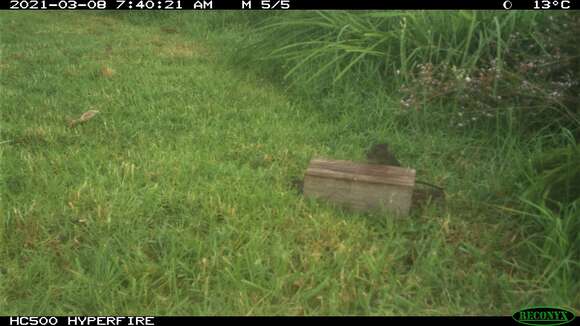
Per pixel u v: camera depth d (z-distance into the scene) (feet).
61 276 11.14
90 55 24.98
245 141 17.15
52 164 15.14
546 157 13.75
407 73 19.84
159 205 13.37
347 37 21.79
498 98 16.71
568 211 12.42
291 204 13.53
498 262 11.75
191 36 29.48
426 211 13.35
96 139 16.83
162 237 12.09
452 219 13.17
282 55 21.85
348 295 10.59
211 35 29.35
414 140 17.35
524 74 17.15
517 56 18.20
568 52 17.15
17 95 19.83
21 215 12.55
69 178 14.38
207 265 11.28
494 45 19.02
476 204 13.76
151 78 22.06
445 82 18.25
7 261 11.49
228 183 14.33
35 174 14.49
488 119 17.33
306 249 11.87
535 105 16.70
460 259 11.80
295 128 18.21
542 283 11.04
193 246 11.81
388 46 20.81
